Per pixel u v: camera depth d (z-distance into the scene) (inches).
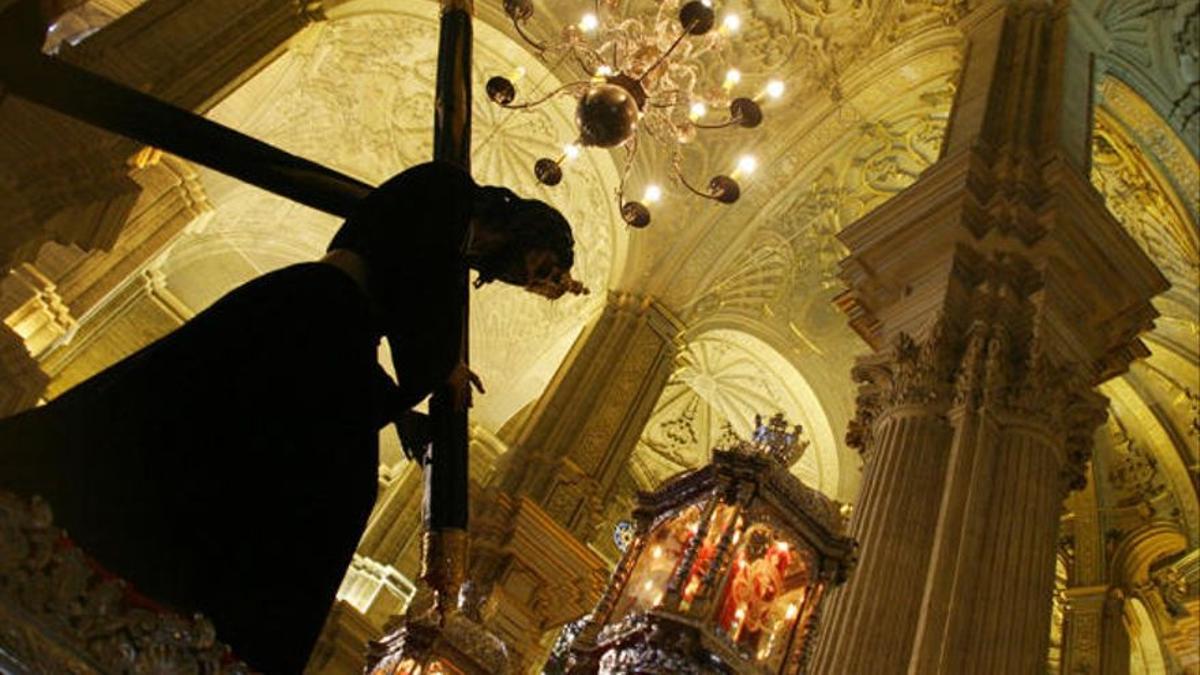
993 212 342.6
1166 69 514.3
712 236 549.0
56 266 465.4
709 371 601.0
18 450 71.6
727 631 185.9
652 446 631.2
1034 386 303.4
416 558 550.3
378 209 96.5
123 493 73.2
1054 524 284.4
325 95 542.9
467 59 115.6
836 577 201.2
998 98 397.1
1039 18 436.1
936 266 338.3
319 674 477.1
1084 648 543.2
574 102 530.6
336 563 83.0
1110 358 343.3
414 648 249.4
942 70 503.8
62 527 69.1
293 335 84.7
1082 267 337.4
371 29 518.6
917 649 254.8
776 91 400.2
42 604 59.0
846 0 522.0
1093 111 412.8
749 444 207.9
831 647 258.5
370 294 93.1
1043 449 295.0
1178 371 572.7
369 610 529.3
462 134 110.4
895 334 332.8
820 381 587.2
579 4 524.7
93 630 60.8
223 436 78.7
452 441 101.2
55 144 322.3
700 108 406.9
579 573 457.4
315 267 89.6
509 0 382.0
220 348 81.5
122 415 75.9
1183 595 547.2
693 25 379.2
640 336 526.3
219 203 556.4
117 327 562.9
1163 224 538.6
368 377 88.1
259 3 416.8
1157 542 563.5
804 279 577.9
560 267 106.8
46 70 92.0
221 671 66.2
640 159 545.6
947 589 265.3
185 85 394.0
